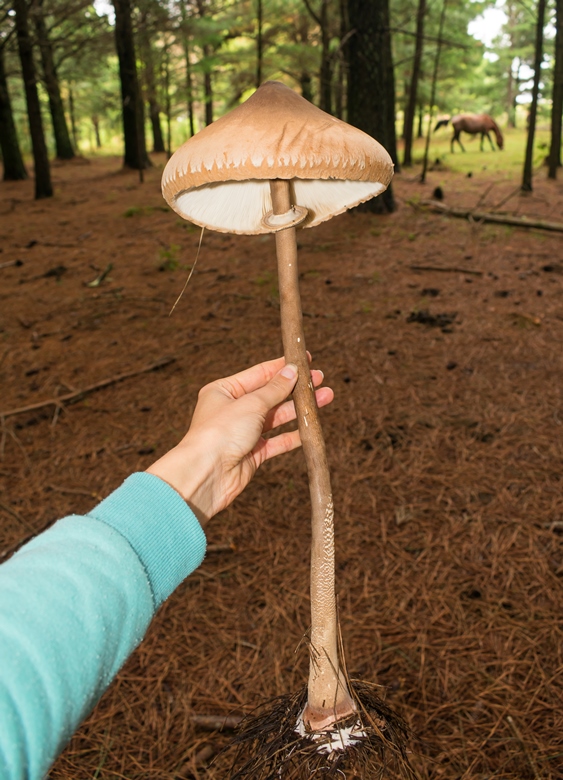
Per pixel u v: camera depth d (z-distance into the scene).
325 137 0.93
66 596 0.63
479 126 17.22
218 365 4.53
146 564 0.75
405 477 3.17
